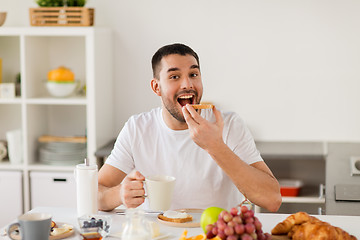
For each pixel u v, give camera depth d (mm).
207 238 1362
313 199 3211
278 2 3506
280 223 1496
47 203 3398
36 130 3557
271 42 3539
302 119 3578
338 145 3436
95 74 3291
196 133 1731
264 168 2002
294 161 3588
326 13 3486
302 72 3545
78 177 1700
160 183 1605
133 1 3590
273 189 1853
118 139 2162
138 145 2111
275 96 3578
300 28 3514
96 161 3324
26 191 3414
